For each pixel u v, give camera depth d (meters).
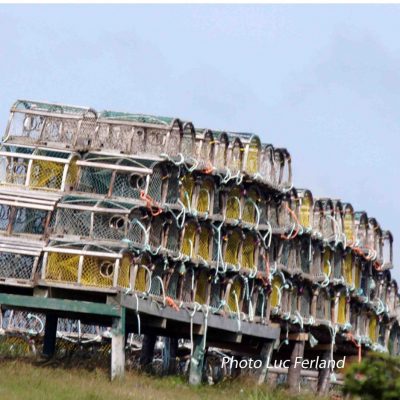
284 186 114.06
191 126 100.94
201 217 103.00
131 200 96.94
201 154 103.12
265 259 112.56
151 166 97.19
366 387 76.50
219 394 99.62
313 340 121.50
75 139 99.94
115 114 101.88
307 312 121.69
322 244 121.69
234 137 108.38
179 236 101.19
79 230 95.44
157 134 99.56
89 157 98.94
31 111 101.50
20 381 84.31
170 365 119.75
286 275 117.56
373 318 136.00
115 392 86.06
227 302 108.31
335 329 123.94
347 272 127.56
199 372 104.62
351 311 130.12
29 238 95.50
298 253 119.25
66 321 121.94
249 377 115.25
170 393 92.75
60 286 93.69
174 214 99.56
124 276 94.75
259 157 109.62
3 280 94.00
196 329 104.81
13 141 101.00
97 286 93.56
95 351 114.19
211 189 104.31
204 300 106.00
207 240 105.50
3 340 114.25
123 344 94.12
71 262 93.94
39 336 116.88
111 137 100.06
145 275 97.69
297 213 117.50
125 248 93.88
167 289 100.94
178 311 101.62
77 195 97.25
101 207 95.19
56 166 98.44
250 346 120.69
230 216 107.56
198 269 104.75
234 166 106.88
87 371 96.88
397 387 75.88
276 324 116.06
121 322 93.88
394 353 144.50
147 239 96.56
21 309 105.69
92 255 93.25
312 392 123.94
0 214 96.31
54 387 83.81
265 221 113.19
